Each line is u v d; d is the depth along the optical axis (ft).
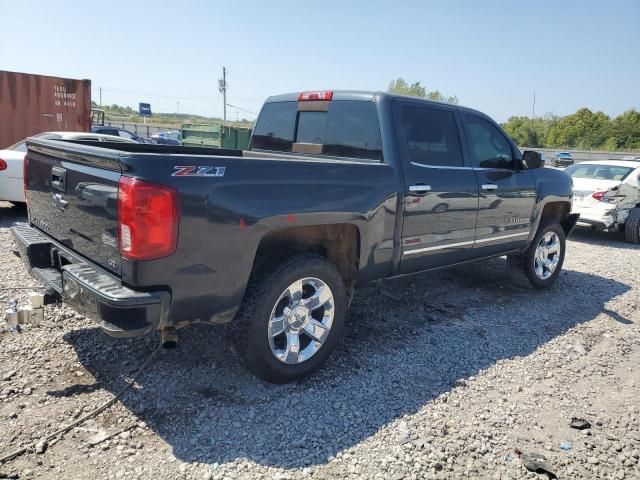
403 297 18.49
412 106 14.30
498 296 19.47
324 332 12.01
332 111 14.94
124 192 8.72
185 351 12.84
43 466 8.50
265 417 10.32
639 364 14.12
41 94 37.60
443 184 14.61
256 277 10.87
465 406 11.27
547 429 10.62
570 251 30.19
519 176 17.92
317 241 12.21
